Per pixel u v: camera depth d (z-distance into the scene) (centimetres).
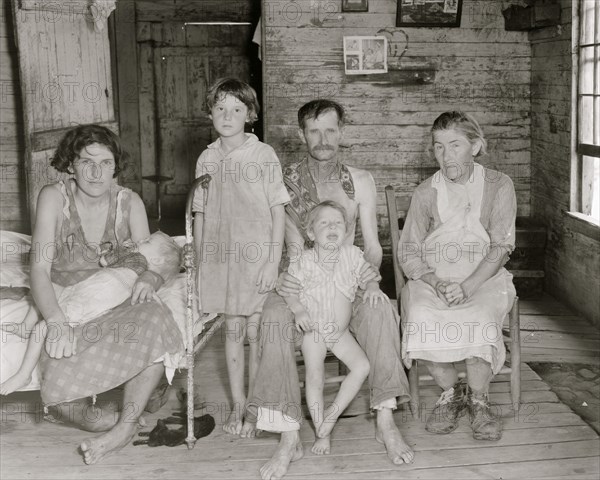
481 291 355
